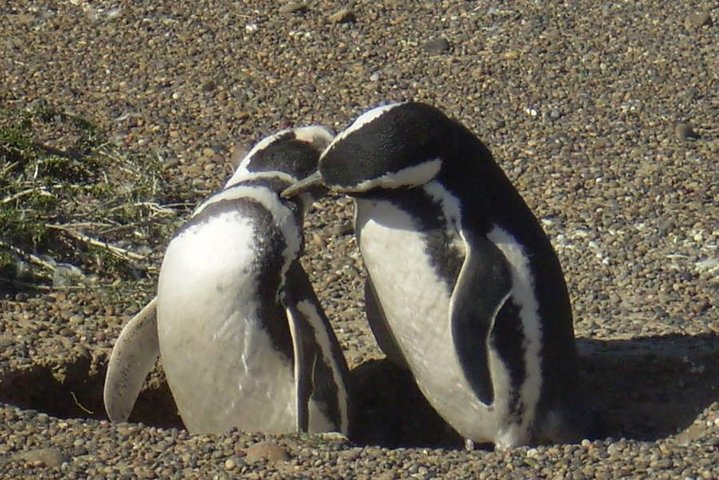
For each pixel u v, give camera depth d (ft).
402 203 41.70
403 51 80.59
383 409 49.32
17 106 71.10
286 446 40.91
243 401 42.93
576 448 41.93
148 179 62.95
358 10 85.40
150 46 79.71
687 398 48.24
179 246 42.34
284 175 43.09
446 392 43.73
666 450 41.70
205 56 78.79
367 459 40.45
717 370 49.44
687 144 70.64
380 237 42.22
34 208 57.52
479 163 42.78
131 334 44.47
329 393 43.88
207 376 42.75
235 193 42.63
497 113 73.72
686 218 62.69
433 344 42.80
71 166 62.85
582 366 49.60
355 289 55.72
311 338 43.21
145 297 53.47
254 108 73.20
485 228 42.16
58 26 81.71
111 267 55.67
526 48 80.94
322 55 79.77
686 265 58.54
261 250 41.70
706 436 43.68
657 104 75.00
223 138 69.62
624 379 49.39
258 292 41.78
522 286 42.27
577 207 63.67
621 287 56.49
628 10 86.02
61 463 39.60
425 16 85.10
